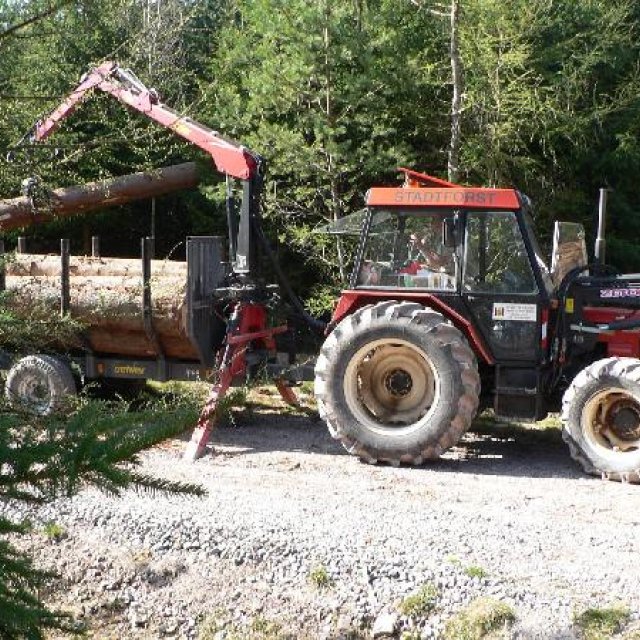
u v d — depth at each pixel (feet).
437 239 25.22
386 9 41.91
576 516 19.24
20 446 6.66
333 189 40.11
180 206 48.32
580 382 23.62
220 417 7.87
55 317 12.21
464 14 40.55
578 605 14.35
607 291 25.27
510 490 21.54
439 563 15.61
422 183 26.71
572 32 43.68
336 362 24.73
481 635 13.88
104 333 27.35
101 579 15.87
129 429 6.93
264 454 24.59
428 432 24.00
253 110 40.34
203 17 46.21
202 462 23.16
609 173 45.73
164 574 15.90
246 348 27.02
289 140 38.75
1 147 10.23
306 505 18.80
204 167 39.60
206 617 15.02
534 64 42.01
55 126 12.88
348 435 24.48
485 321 24.76
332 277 42.04
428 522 17.93
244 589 15.44
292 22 39.37
